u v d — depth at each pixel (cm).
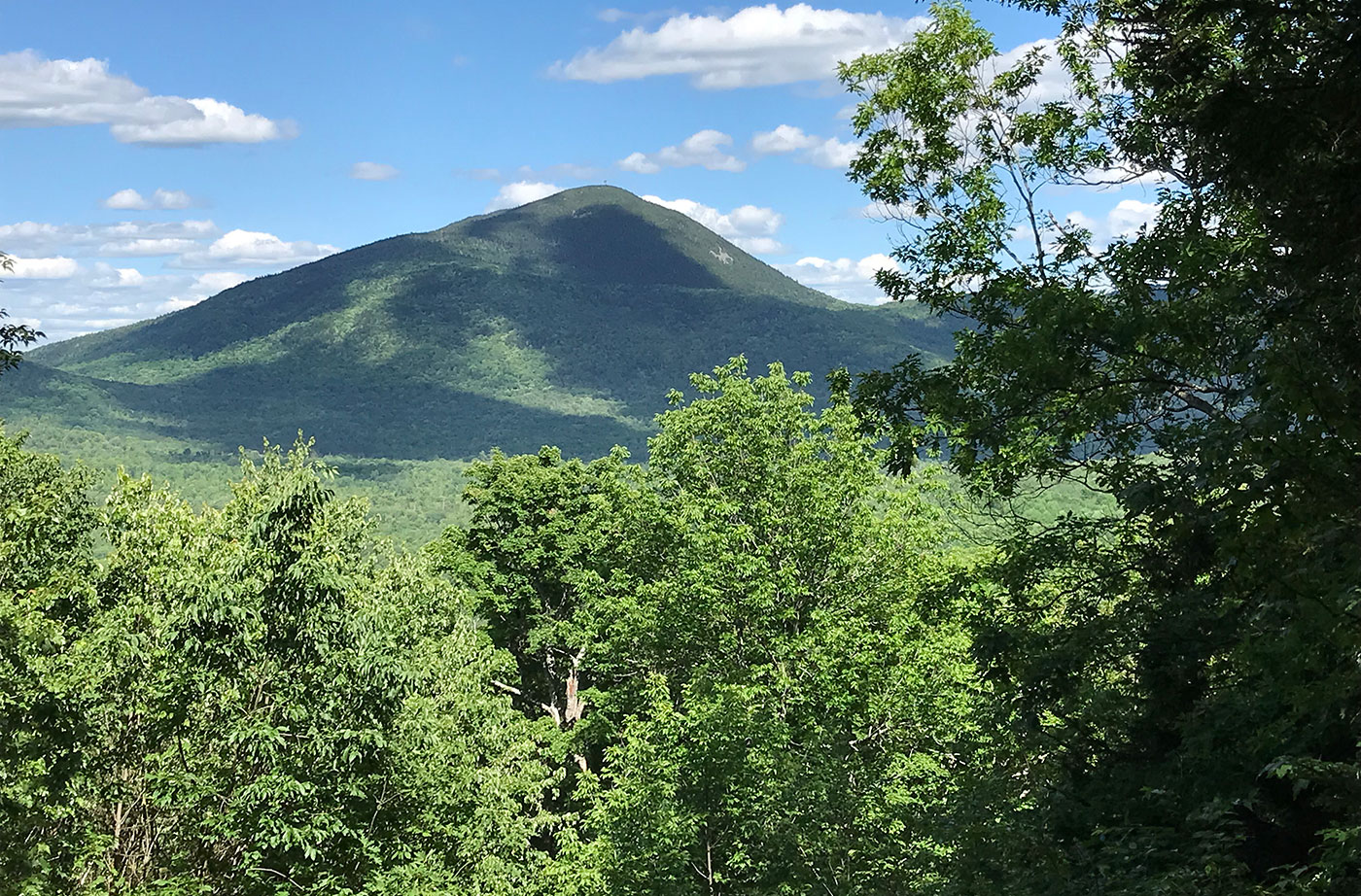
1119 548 1526
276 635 2073
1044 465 1692
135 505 2431
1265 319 976
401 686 2159
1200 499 1138
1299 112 960
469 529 4697
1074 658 1380
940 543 3222
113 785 2052
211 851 2114
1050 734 1398
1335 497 734
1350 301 858
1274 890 779
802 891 1942
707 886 2270
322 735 2053
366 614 2169
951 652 2720
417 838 2391
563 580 4397
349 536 2862
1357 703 833
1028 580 1582
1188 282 1370
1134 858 997
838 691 2809
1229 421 784
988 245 1873
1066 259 1814
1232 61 1224
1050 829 1203
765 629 3153
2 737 1750
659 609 3347
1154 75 1270
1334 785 837
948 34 1897
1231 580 1170
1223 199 1416
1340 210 941
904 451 1766
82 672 1981
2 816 1770
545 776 3453
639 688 3709
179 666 2019
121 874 2053
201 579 2059
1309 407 739
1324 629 716
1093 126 1830
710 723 2284
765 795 2133
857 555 3206
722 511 3225
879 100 1961
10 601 1956
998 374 1636
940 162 1952
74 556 2469
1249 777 1034
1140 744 1332
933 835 1475
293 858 2078
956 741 2416
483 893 2495
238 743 2030
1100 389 1520
